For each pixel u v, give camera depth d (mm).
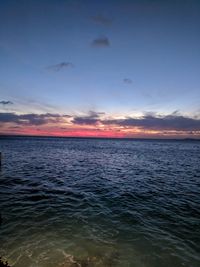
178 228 10961
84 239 9406
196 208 14164
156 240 9594
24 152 53469
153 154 61812
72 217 11891
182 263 7953
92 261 7773
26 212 12375
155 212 13219
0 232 9805
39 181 20672
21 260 7684
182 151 80125
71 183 20609
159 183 21922
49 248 8539
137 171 29734
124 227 10859
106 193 17344
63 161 39031
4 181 20109
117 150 78938
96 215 12352
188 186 20844
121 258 8070
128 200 15602
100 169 30875
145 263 7859
